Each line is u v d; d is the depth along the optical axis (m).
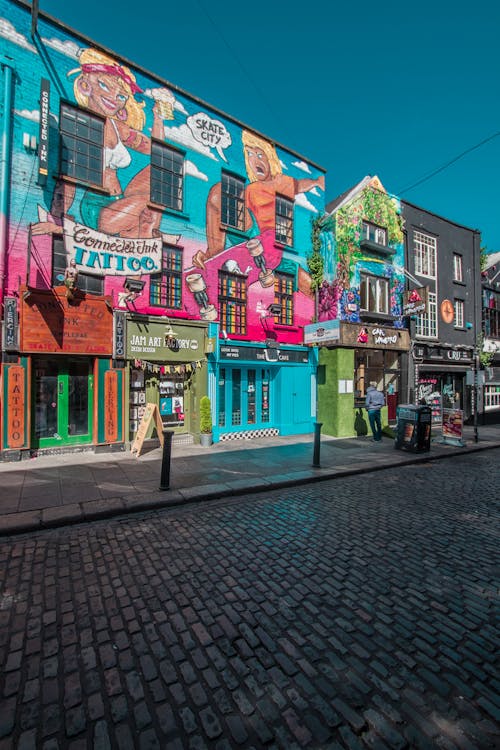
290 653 2.68
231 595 3.43
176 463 8.30
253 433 11.98
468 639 2.87
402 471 8.45
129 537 4.70
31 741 1.99
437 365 15.88
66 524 5.08
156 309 10.18
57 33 8.95
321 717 2.16
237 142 11.98
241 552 4.31
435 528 5.07
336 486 7.16
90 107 9.36
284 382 12.38
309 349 12.87
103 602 3.30
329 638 2.85
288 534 4.83
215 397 10.88
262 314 12.20
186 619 3.06
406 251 15.42
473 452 10.95
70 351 8.72
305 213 13.54
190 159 10.98
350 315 13.02
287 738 2.02
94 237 9.31
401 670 2.53
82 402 9.32
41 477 6.96
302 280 13.41
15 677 2.43
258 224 12.36
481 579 3.76
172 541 4.60
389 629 2.97
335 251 12.97
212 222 11.31
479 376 12.06
